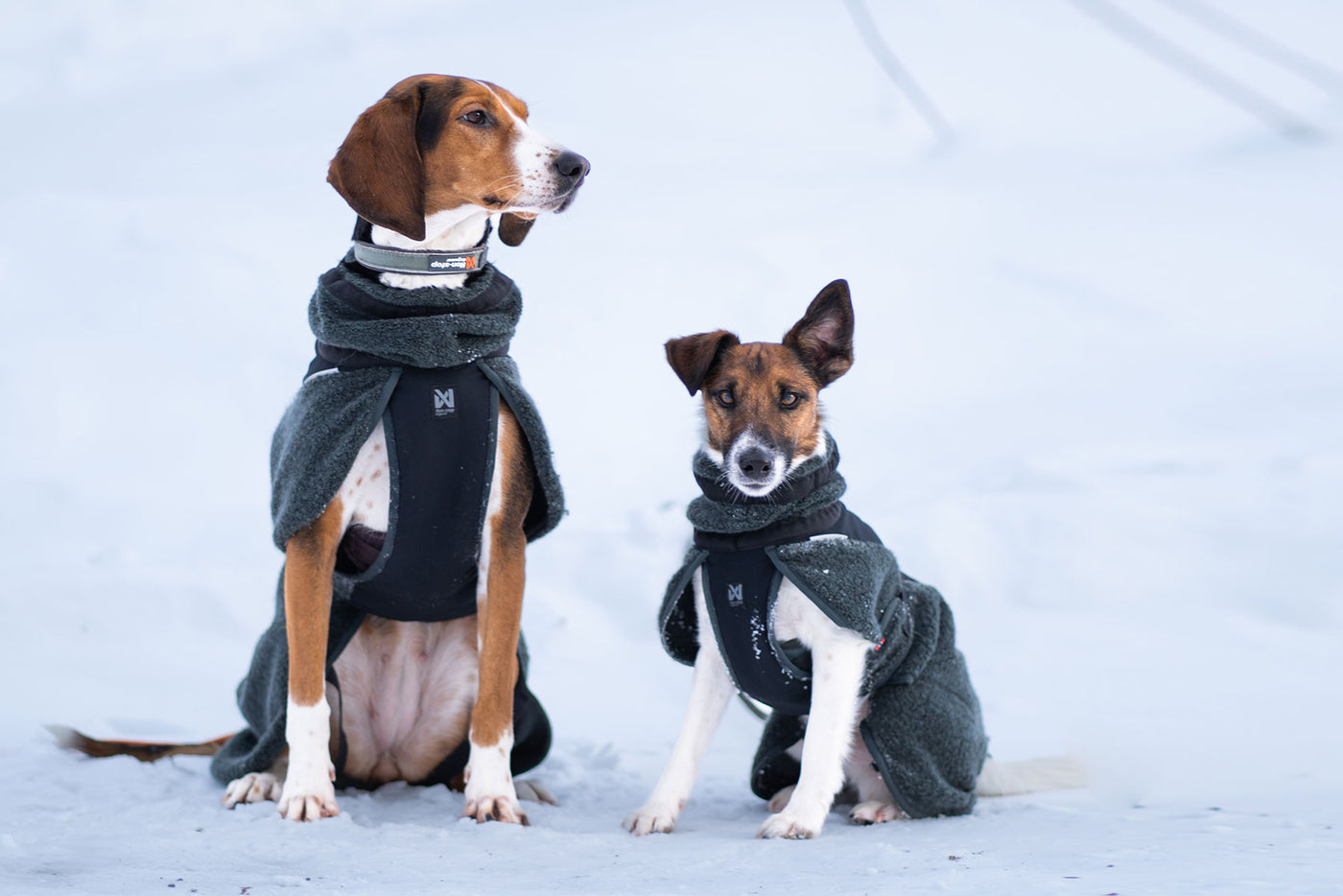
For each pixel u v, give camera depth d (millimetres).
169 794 4719
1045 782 5035
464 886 3227
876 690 4523
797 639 4391
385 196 4469
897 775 4445
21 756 5254
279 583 4785
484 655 4531
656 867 3492
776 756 4824
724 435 4512
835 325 4727
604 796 5133
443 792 4867
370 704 4879
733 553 4387
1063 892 2857
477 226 4664
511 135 4578
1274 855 3242
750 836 4195
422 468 4406
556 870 3484
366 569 4602
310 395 4484
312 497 4328
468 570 4656
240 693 5078
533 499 4797
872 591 4254
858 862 3445
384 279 4531
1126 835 3734
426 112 4527
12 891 3066
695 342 4711
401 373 4418
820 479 4473
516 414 4578
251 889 3154
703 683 4469
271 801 4473
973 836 3934
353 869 3471
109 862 3494
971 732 4555
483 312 4574
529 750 4977
